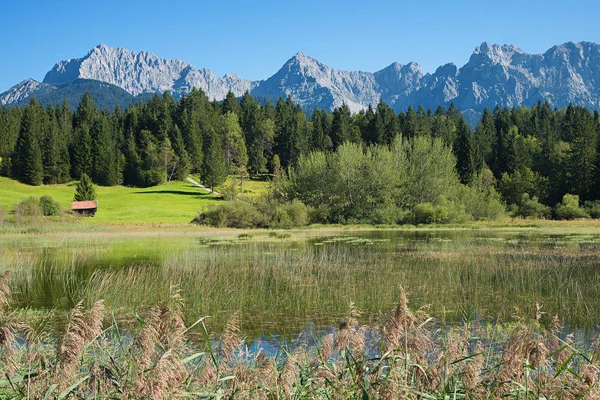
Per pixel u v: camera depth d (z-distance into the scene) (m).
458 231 50.31
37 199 66.62
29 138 109.31
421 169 67.62
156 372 3.88
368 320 14.30
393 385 4.18
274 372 5.07
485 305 15.76
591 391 4.45
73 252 32.00
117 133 131.62
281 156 127.31
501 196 81.00
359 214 65.12
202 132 135.75
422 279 20.08
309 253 29.20
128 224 59.41
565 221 61.84
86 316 4.54
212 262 25.17
